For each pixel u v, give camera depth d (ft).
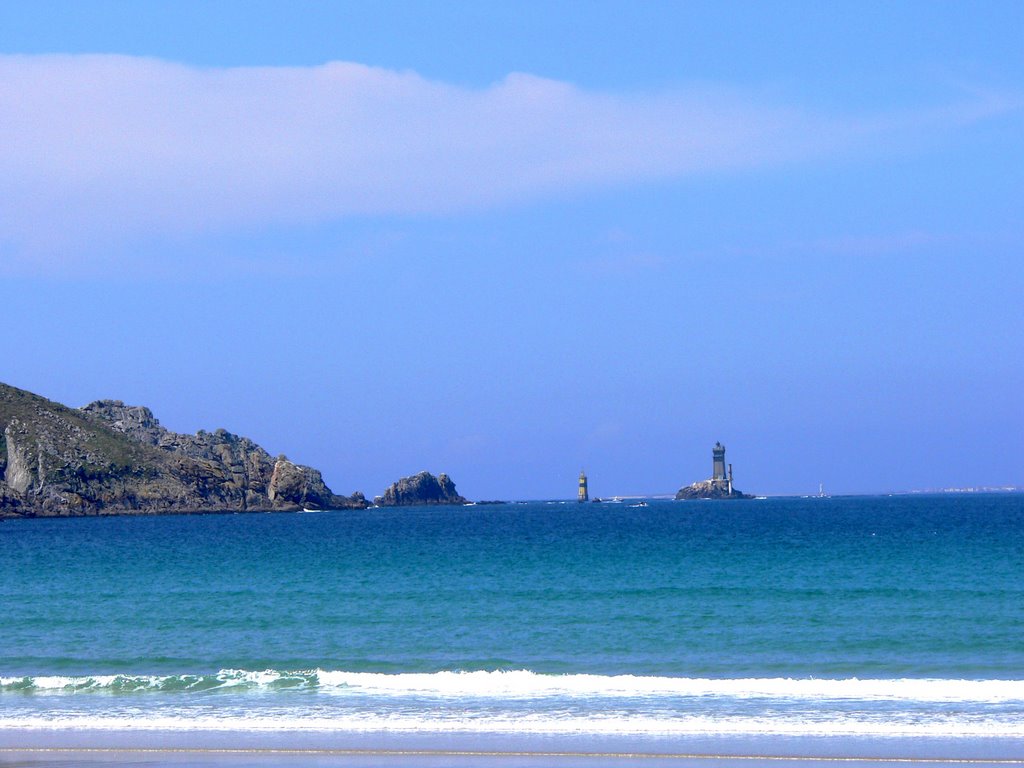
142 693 230.27
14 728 200.64
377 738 191.42
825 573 517.14
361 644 302.25
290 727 199.31
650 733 192.44
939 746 181.47
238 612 375.25
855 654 278.26
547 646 295.89
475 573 552.41
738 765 172.55
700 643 297.74
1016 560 590.96
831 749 180.55
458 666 267.80
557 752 181.47
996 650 281.13
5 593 464.24
